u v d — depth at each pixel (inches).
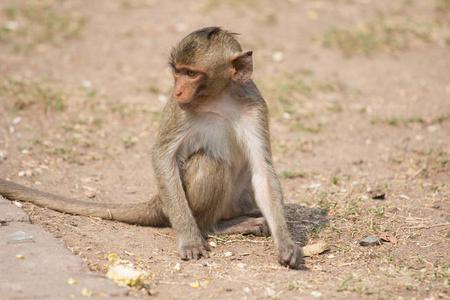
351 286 438.9
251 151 511.5
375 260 489.1
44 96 786.8
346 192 619.5
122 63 943.7
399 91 897.5
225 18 1090.1
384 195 609.0
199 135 515.2
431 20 1117.7
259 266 474.9
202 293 423.2
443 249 508.4
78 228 514.3
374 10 1149.7
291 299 418.9
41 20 1055.0
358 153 725.9
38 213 529.0
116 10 1122.7
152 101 834.2
